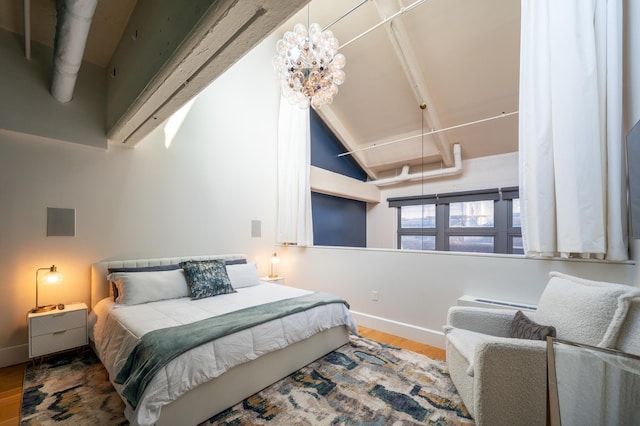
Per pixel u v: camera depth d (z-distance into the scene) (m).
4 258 2.45
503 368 1.47
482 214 5.92
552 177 2.18
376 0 3.29
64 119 2.64
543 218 2.19
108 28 2.22
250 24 1.17
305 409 1.88
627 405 1.05
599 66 2.01
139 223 3.24
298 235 4.34
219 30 1.20
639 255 1.83
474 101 4.64
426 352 2.80
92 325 2.61
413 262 3.17
